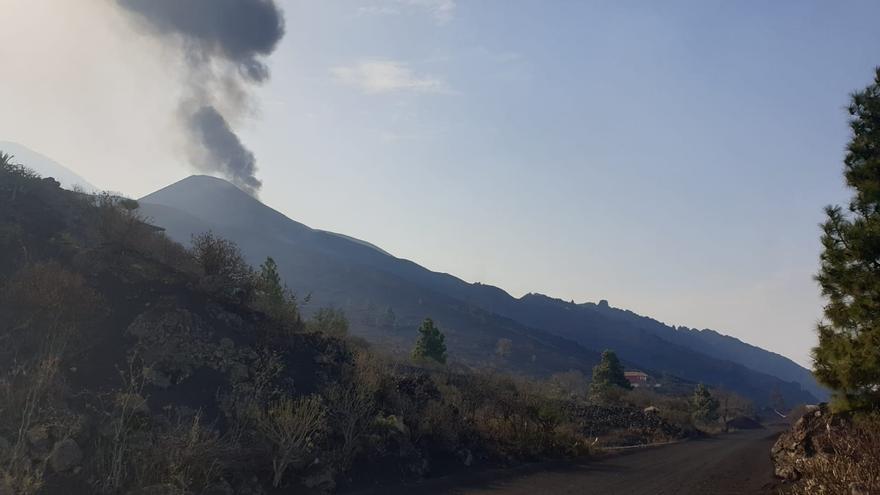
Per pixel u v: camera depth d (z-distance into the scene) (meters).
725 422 85.62
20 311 12.39
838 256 14.79
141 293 15.60
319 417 13.58
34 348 11.72
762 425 119.75
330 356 18.72
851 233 14.54
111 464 9.62
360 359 19.22
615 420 48.34
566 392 56.31
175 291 16.34
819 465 13.62
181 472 10.02
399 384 21.02
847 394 14.46
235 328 16.45
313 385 16.34
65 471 9.11
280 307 19.58
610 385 72.44
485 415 23.56
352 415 15.09
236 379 14.43
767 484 18.09
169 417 12.07
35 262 14.38
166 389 12.98
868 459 12.23
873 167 14.90
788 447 19.53
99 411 10.81
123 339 13.66
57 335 12.25
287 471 12.45
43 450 9.10
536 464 21.20
